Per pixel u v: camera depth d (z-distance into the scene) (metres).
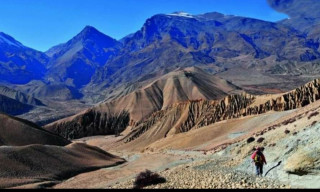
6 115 137.50
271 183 26.41
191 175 35.16
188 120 176.00
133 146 180.50
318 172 25.02
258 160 30.00
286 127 48.00
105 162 109.75
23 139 129.25
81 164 101.88
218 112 163.88
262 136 49.91
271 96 146.75
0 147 94.31
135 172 76.75
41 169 90.31
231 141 82.62
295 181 25.66
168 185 31.62
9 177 81.69
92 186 65.19
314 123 37.38
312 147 26.80
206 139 116.62
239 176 30.38
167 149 122.62
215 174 33.19
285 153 30.69
